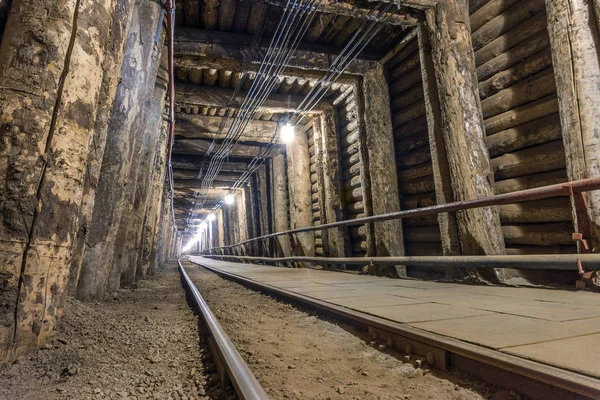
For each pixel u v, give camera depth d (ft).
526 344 6.07
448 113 17.20
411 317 8.62
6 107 7.16
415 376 6.40
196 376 6.81
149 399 5.72
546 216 14.82
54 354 7.39
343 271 25.41
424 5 18.15
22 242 7.15
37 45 7.55
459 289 13.67
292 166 36.42
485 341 6.32
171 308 14.70
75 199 8.27
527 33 15.99
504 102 16.80
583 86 12.64
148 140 22.38
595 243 11.85
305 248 34.73
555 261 11.48
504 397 5.26
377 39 22.80
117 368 7.13
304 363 7.32
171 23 17.80
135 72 15.70
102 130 11.44
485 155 16.61
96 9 8.70
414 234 22.06
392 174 22.99
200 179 54.34
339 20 21.06
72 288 12.17
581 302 9.82
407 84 22.79
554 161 14.61
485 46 18.01
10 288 6.95
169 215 73.72
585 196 12.20
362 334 9.16
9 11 7.79
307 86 28.68
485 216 15.96
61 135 7.79
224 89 28.55
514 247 16.11
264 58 21.98
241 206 63.10
